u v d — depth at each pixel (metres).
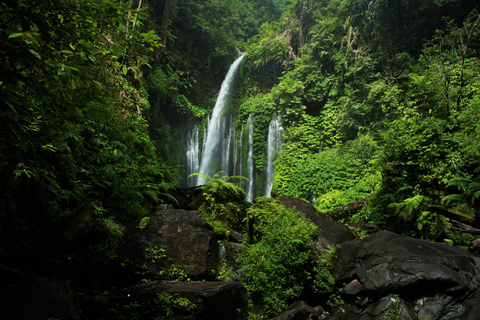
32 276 2.52
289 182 16.52
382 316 2.99
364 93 14.23
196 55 23.14
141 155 7.68
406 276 3.14
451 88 8.05
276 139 19.14
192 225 3.96
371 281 3.28
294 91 18.19
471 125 6.39
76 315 2.29
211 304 2.70
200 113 22.19
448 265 3.23
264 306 3.59
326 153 15.75
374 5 14.46
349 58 15.47
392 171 7.11
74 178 4.57
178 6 21.19
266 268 3.83
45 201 3.60
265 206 4.97
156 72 16.17
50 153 3.71
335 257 3.93
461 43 9.85
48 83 2.79
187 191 7.72
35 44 2.36
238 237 5.48
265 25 26.81
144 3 16.09
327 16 19.19
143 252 3.51
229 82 24.42
